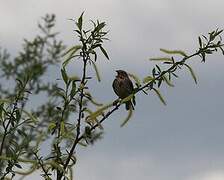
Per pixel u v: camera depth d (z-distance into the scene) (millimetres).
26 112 8453
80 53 8594
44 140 8148
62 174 8008
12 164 7906
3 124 8234
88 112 8469
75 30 8672
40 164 7957
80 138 8320
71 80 8414
